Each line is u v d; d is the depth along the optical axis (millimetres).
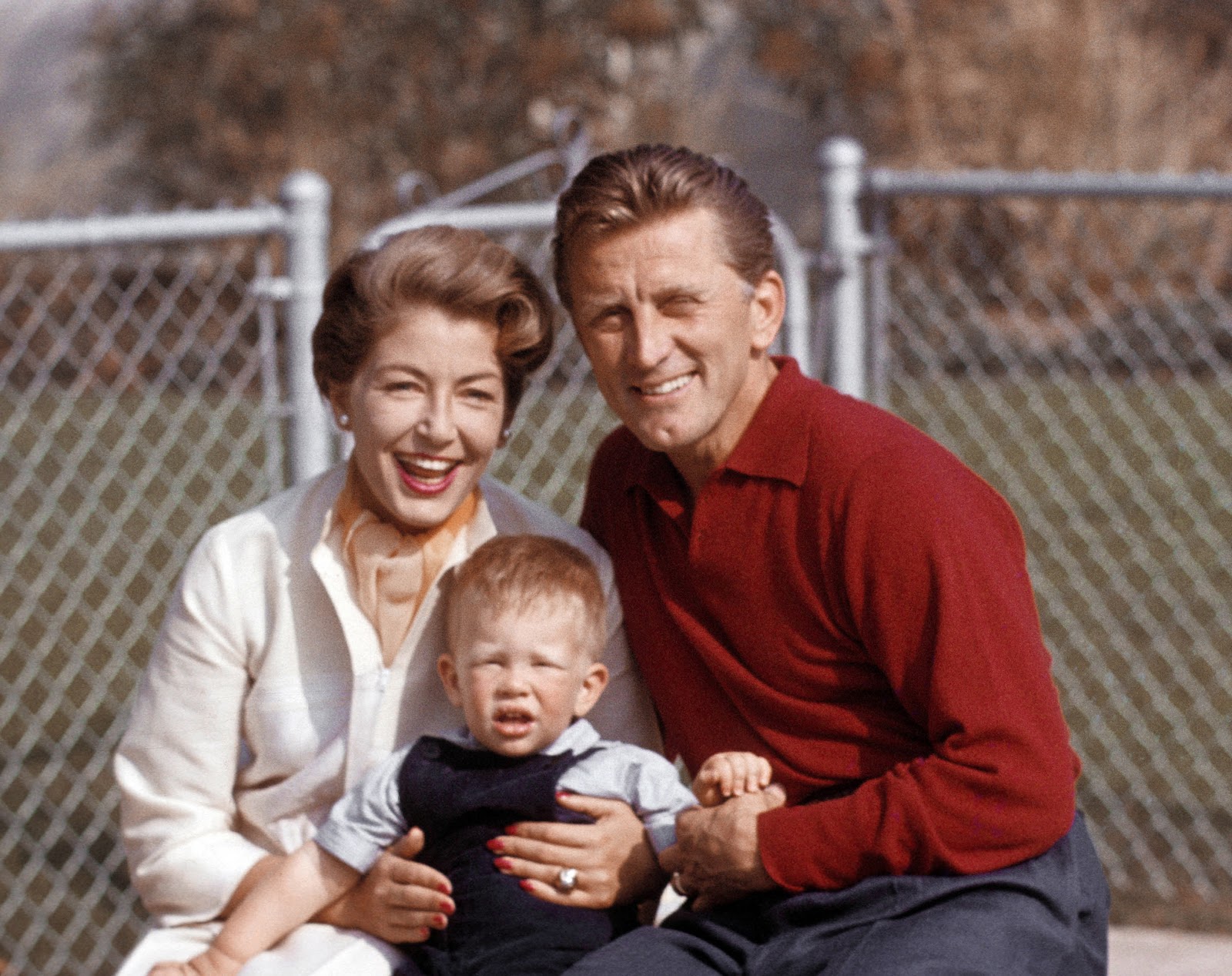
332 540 2631
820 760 2477
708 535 2504
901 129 15781
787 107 16938
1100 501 8562
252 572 2635
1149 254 11297
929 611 2330
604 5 16047
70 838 4930
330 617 2639
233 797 2703
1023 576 2395
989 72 15531
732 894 2480
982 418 9500
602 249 2416
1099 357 9953
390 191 15797
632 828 2551
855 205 3779
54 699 6191
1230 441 9133
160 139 16359
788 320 3541
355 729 2602
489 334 2521
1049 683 2318
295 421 3539
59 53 18500
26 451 9891
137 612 6855
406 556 2613
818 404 2480
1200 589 7113
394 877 2500
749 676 2525
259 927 2508
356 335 2504
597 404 8070
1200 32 16188
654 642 2656
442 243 2521
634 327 2432
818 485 2412
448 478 2549
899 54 15727
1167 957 3840
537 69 15617
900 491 2355
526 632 2543
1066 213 11164
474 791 2523
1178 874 4535
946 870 2307
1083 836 2531
